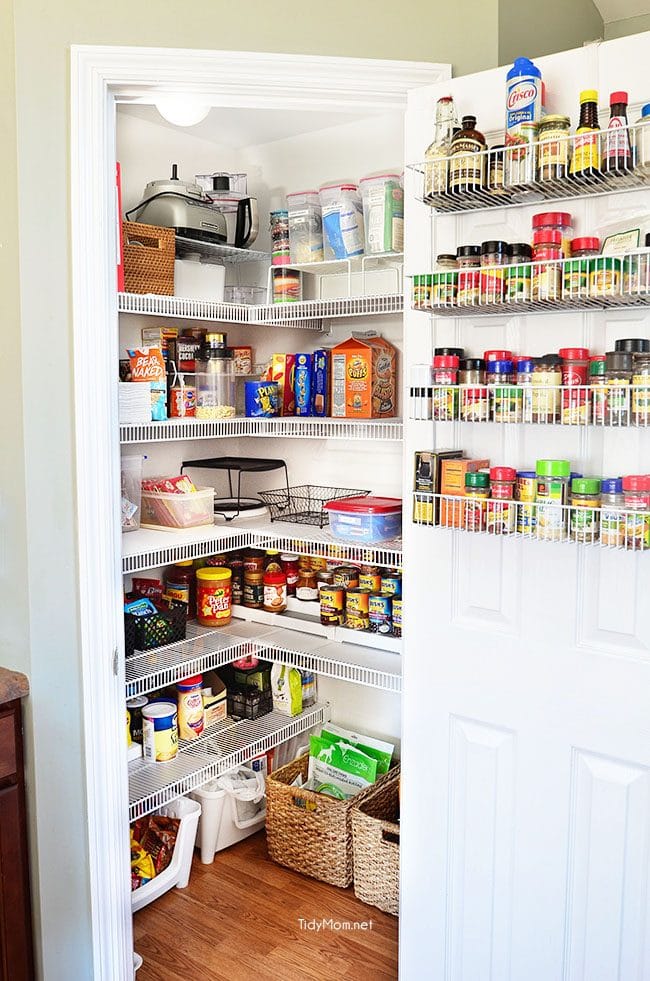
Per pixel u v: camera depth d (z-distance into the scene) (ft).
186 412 8.16
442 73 5.79
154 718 8.14
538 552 5.37
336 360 8.29
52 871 6.13
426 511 5.40
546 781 5.48
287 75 5.76
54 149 5.72
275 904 7.88
